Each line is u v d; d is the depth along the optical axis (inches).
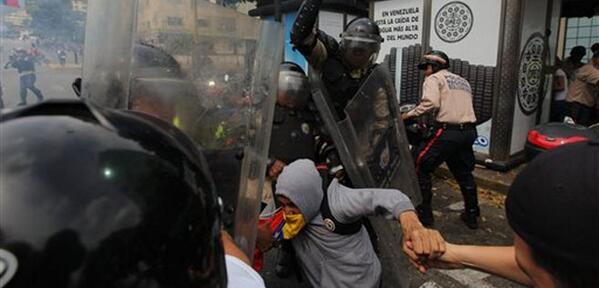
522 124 208.2
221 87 52.6
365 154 94.0
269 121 55.3
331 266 77.9
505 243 145.0
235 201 51.0
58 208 20.3
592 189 23.6
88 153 22.0
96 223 20.7
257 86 54.6
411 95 231.5
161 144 25.6
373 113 96.0
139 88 49.0
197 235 25.2
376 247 97.1
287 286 89.6
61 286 19.8
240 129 53.0
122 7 46.1
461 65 208.2
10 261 19.3
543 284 27.2
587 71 229.1
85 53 45.8
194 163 27.3
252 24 53.9
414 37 225.9
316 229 76.5
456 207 173.9
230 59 52.9
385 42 240.2
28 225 19.8
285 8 266.4
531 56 203.8
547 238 25.1
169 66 50.3
